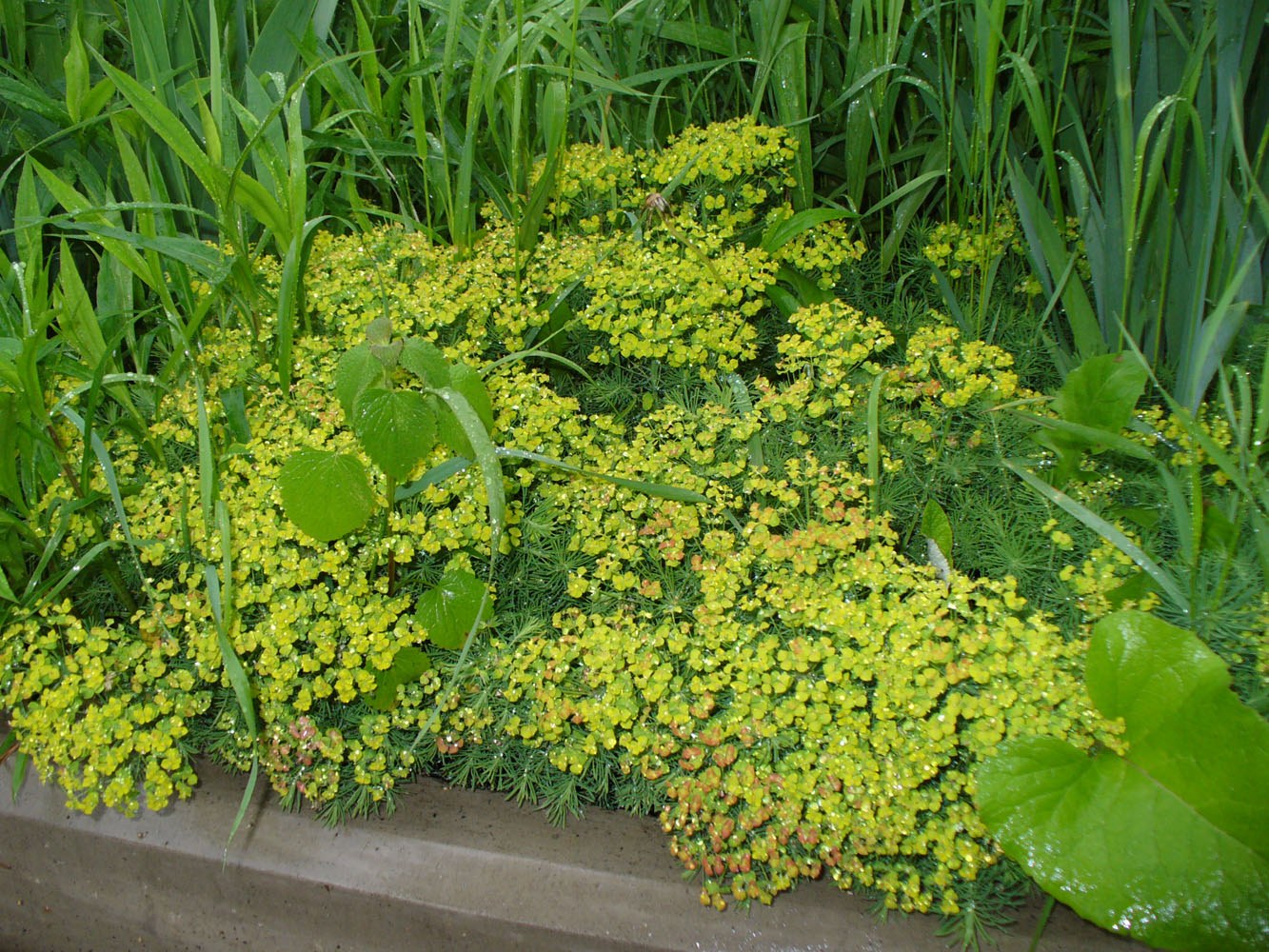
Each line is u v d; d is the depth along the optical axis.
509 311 0.86
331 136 0.91
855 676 0.66
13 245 0.92
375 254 0.93
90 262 1.03
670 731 0.66
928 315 0.93
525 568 0.76
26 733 0.70
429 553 0.76
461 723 0.69
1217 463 0.64
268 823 0.68
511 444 0.77
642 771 0.66
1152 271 0.83
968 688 0.65
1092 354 0.83
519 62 0.85
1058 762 0.59
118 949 0.71
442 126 0.91
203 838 0.68
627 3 0.99
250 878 0.67
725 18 1.06
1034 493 0.75
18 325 0.82
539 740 0.67
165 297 0.82
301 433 0.79
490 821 0.68
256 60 0.95
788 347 0.80
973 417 0.79
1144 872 0.56
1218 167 0.73
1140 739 0.59
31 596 0.73
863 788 0.61
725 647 0.68
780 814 0.62
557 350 0.92
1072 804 0.58
